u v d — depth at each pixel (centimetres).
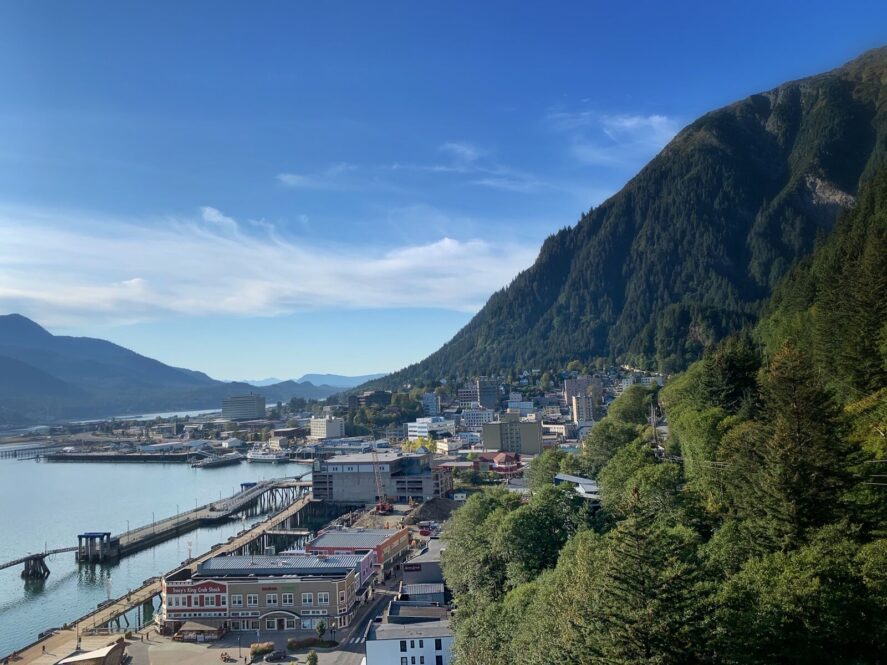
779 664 7538
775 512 9775
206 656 17100
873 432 11850
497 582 15225
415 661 14688
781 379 11019
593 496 17650
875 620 7562
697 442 16338
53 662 16838
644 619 7450
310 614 18862
